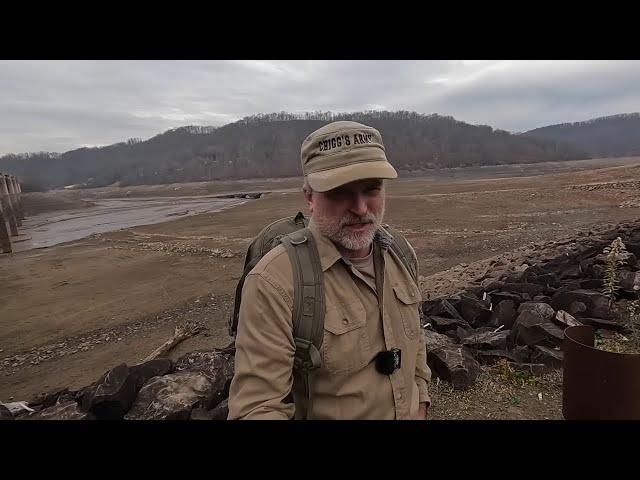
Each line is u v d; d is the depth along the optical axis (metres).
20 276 13.90
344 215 1.49
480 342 4.35
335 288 1.50
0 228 19.02
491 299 5.56
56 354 7.61
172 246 16.98
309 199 1.59
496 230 15.91
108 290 11.48
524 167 92.94
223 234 19.62
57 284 12.52
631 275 5.41
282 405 1.40
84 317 9.45
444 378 3.82
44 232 27.33
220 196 51.16
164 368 3.82
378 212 1.55
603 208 19.34
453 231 16.25
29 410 3.63
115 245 18.75
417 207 23.84
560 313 4.57
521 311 4.73
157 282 11.88
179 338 7.33
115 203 53.31
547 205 21.38
